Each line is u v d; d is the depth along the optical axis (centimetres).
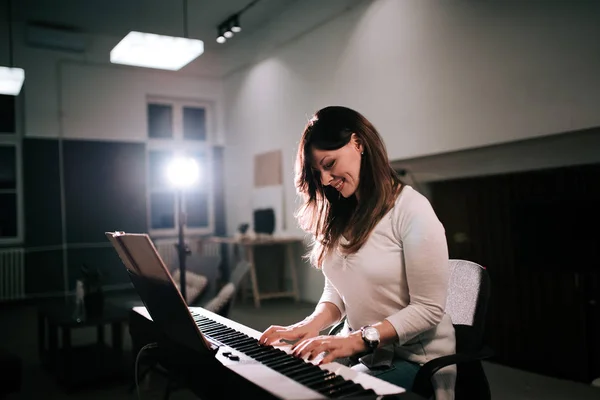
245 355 119
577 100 317
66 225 743
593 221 308
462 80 401
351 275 145
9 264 709
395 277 140
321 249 156
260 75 735
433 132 430
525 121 351
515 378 330
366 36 516
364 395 92
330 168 142
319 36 595
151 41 462
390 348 139
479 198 382
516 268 353
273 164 710
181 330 124
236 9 631
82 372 323
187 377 141
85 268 367
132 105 796
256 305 626
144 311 185
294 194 662
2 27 681
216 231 855
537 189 342
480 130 385
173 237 842
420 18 444
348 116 142
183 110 859
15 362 262
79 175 754
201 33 709
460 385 151
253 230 764
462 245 396
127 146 789
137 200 795
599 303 308
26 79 720
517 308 353
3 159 737
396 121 474
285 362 112
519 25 354
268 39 695
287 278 686
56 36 688
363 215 142
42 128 732
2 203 734
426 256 132
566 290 323
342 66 556
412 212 137
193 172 345
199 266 417
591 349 313
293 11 630
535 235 338
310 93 618
